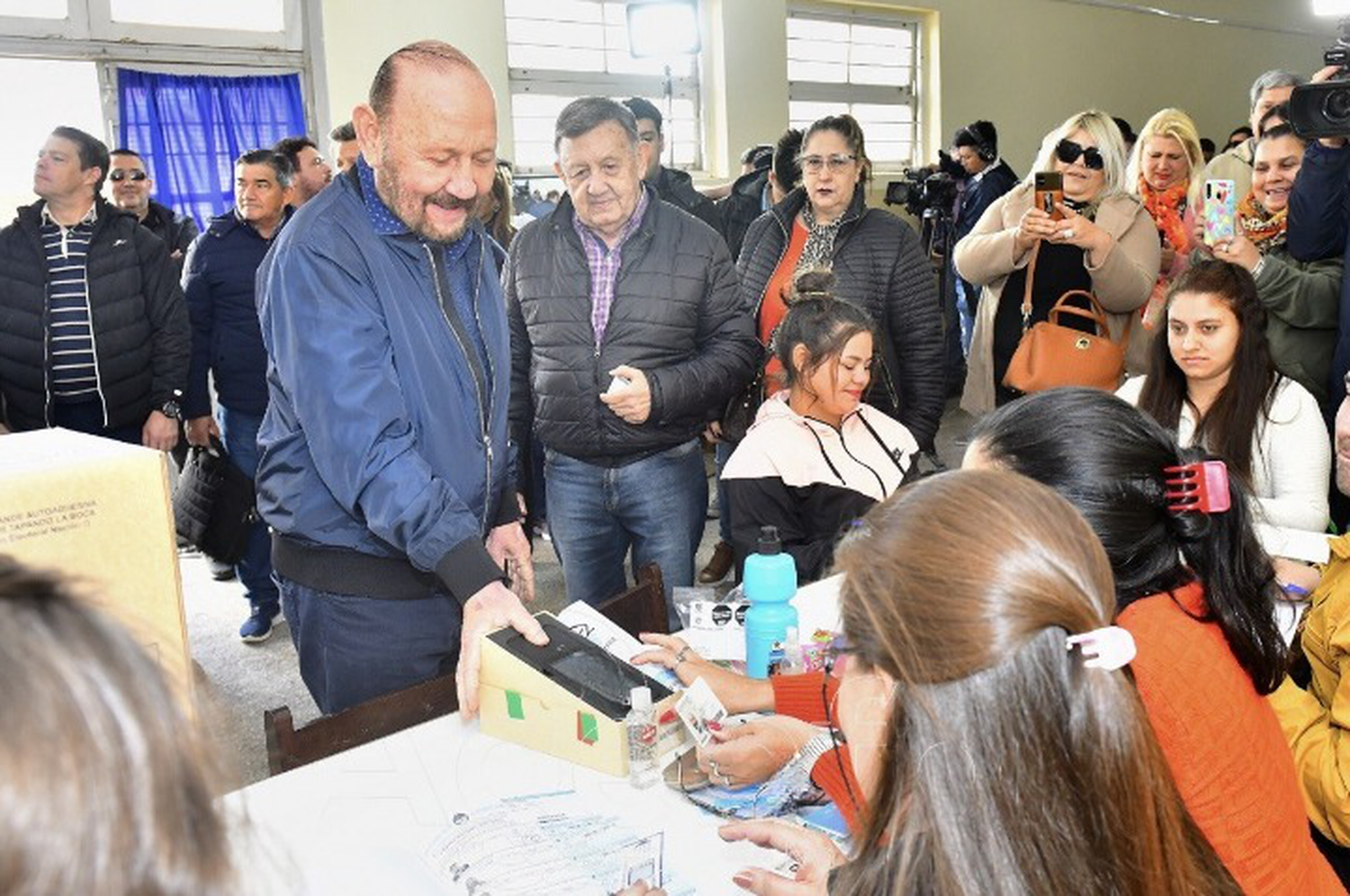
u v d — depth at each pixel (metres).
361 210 1.51
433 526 1.40
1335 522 2.54
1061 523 0.70
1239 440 2.05
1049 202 2.67
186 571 3.99
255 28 4.82
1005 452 0.99
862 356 2.05
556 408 2.35
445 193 1.47
